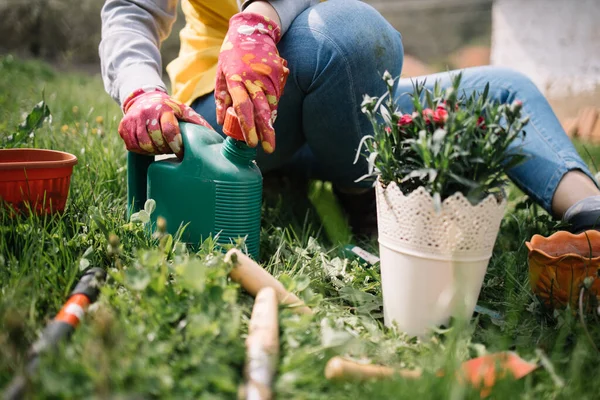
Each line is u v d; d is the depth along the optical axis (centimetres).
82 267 125
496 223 116
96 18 800
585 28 549
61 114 284
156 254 113
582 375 106
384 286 124
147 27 169
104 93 405
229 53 135
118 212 162
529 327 126
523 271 154
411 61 1170
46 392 83
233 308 108
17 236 133
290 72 158
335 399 93
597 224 149
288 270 147
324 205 198
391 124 120
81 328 99
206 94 168
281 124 171
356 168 177
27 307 111
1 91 367
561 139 167
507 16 593
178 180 141
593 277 125
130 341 96
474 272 116
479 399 94
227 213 140
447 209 110
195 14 176
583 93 545
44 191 143
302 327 108
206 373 91
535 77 578
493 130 114
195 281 107
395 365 105
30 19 772
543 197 165
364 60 155
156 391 87
